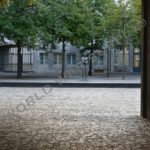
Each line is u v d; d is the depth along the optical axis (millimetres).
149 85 15406
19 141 11258
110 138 11711
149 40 15336
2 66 53344
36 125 13844
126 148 10477
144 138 11734
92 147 10562
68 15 40406
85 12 41906
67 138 11680
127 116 16234
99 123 14336
